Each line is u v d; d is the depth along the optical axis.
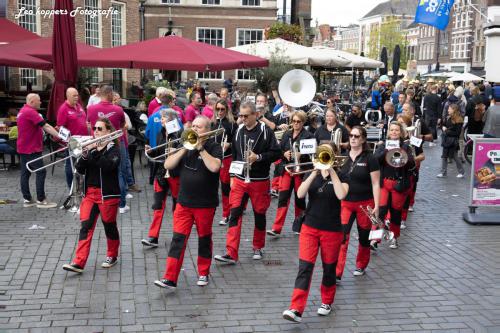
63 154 12.61
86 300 5.71
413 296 6.15
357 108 11.15
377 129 13.64
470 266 7.19
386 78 23.17
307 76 10.78
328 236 5.34
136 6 25.88
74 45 11.27
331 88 29.72
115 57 12.73
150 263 6.86
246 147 7.00
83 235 6.39
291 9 35.16
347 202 6.47
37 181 9.20
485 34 13.75
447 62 75.75
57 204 9.44
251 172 6.93
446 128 13.52
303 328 5.28
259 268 6.88
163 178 7.31
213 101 10.73
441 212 10.12
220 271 6.73
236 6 35.78
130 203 9.87
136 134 13.53
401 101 15.73
